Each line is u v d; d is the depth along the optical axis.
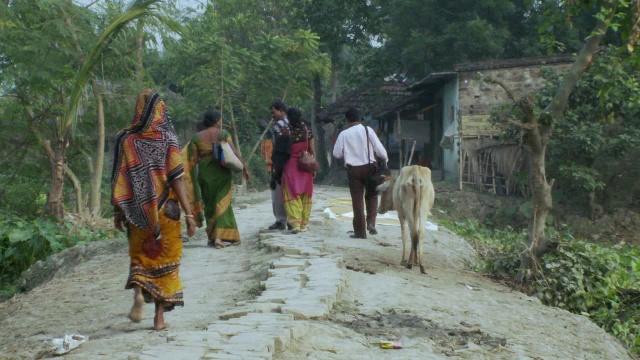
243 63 28.17
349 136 10.84
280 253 9.02
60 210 14.96
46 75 15.73
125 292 7.93
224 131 9.91
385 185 10.66
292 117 10.61
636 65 10.44
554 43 10.85
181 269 8.77
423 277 8.83
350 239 10.98
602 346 6.94
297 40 28.92
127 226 5.76
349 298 7.22
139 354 4.82
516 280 10.32
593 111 21.36
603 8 9.35
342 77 50.31
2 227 12.99
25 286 11.51
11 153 18.84
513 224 23.38
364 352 5.51
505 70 25.91
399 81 37.28
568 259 10.32
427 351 5.72
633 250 14.45
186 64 27.42
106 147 27.78
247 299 7.00
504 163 24.62
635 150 23.38
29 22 16.72
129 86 17.58
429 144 32.59
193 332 5.33
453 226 18.25
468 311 7.33
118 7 16.41
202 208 10.23
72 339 5.59
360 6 36.31
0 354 5.77
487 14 30.64
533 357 6.06
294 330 5.48
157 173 5.62
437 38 29.89
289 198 10.61
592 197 23.02
